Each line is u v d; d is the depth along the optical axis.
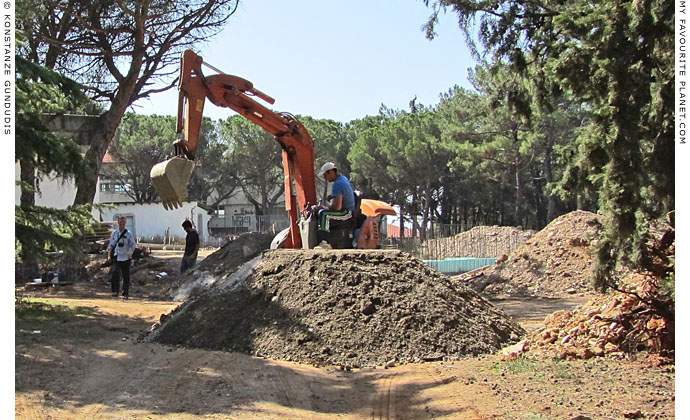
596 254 7.89
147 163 52.28
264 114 12.00
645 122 7.74
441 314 9.08
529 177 45.16
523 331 10.09
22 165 11.73
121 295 17.14
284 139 12.45
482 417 5.82
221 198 59.56
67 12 18.95
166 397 6.47
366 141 48.72
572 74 8.48
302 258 10.02
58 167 11.50
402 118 50.28
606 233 7.67
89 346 8.80
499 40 14.27
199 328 9.45
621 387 6.39
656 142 7.41
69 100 13.05
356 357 8.24
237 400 6.45
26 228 11.32
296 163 12.62
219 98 11.30
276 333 8.80
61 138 11.80
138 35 19.78
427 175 46.03
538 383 6.75
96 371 7.41
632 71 7.50
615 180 7.53
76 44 20.47
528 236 32.75
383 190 49.88
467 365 7.90
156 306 14.18
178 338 9.39
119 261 16.20
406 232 46.94
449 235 33.38
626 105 7.57
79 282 19.72
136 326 10.96
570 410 5.80
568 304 15.96
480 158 39.66
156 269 22.08
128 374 7.37
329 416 6.13
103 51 19.94
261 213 59.97
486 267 22.14
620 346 7.69
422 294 9.41
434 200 54.12
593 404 5.93
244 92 11.70
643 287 8.07
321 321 8.81
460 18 14.57
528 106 15.09
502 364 7.78
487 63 15.65
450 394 6.61
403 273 9.77
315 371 7.76
